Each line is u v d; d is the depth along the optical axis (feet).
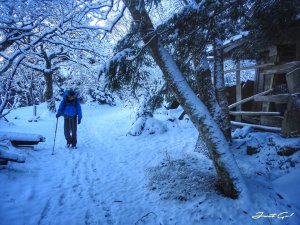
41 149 26.03
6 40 20.76
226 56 31.19
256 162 19.06
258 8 17.06
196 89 23.41
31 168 19.53
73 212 14.01
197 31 15.65
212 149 15.03
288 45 25.18
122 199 15.90
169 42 15.65
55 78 80.59
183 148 25.90
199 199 15.01
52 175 18.95
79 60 48.60
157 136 31.73
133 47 15.66
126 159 24.03
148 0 14.55
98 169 21.20
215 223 13.00
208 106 22.21
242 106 34.04
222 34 17.61
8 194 14.96
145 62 16.97
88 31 26.89
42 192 15.96
